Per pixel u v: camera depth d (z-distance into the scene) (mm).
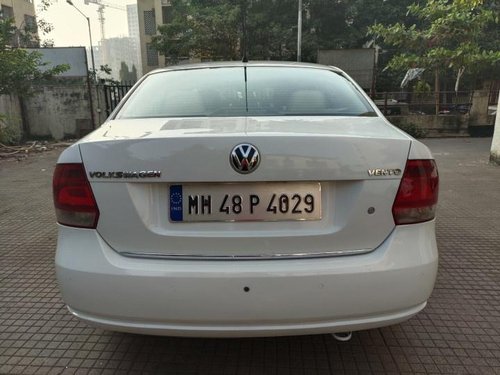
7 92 11344
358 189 1988
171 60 25516
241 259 1970
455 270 3566
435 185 2125
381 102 16297
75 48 13719
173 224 1994
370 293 1961
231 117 2441
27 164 9258
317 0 25141
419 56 7566
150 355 2525
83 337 2707
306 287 1926
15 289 3350
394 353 2512
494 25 17906
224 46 22422
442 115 13938
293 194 1982
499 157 8211
